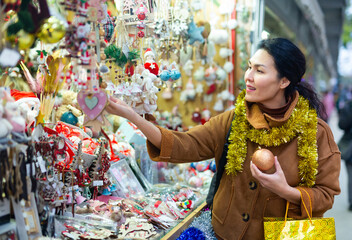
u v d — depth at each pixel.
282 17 5.79
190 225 1.90
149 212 1.81
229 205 1.59
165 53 2.23
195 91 3.89
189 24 2.95
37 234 1.24
